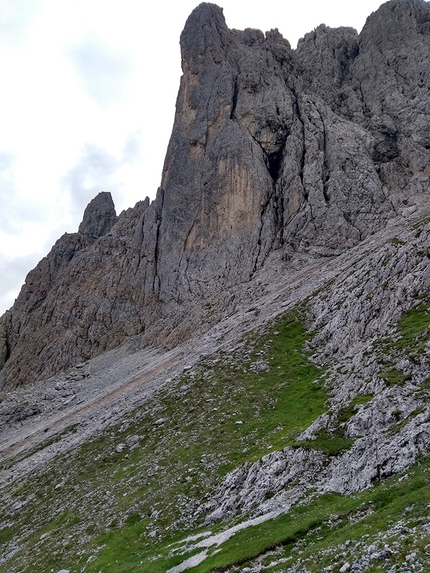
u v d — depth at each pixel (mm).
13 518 70625
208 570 37406
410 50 177250
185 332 137625
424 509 31812
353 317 85375
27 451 97562
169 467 64812
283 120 170125
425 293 77625
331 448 48844
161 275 169500
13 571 55375
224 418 73750
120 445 78188
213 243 160000
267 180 159625
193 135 177625
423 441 41438
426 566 24984
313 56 198625
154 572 41875
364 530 32750
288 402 72500
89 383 135625
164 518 54000
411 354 56812
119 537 53469
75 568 50531
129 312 171500
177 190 174625
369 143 160250
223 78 181375
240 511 48375
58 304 188250
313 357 85438
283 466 49281
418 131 158250
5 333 197125
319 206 145750
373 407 50094
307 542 36188
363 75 184625
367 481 41281
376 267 95438
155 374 111125
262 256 147500
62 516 64500
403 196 144875
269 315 109938
